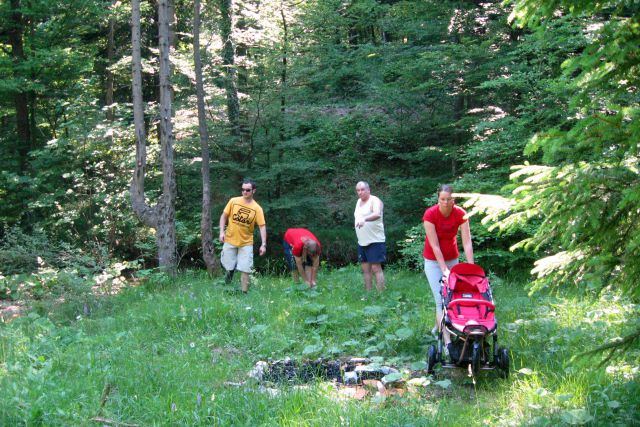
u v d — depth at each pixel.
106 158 14.88
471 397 4.74
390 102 14.08
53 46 15.80
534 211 3.32
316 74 14.56
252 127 13.99
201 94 11.34
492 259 10.95
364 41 23.39
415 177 15.07
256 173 14.23
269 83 13.59
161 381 4.86
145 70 14.33
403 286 9.45
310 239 8.94
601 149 3.08
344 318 6.91
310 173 15.11
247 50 14.41
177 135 13.82
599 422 3.78
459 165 13.61
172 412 4.16
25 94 16.19
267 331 6.61
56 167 14.95
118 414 4.27
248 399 4.42
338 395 4.59
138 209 11.23
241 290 8.81
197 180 15.20
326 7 14.23
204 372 5.27
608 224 3.18
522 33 12.09
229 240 8.82
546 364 5.07
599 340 5.64
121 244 14.91
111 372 5.04
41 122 18.75
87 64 16.19
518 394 4.51
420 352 5.98
